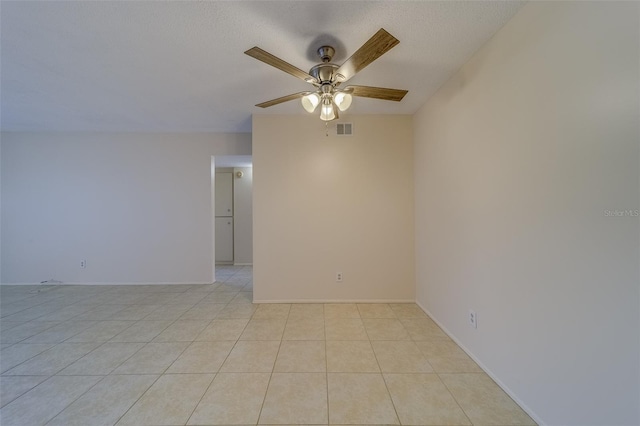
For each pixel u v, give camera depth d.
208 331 2.58
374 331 2.55
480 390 1.72
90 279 4.16
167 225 4.20
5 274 4.14
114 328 2.66
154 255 4.20
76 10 1.54
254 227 3.32
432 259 2.79
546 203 1.38
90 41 1.84
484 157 1.89
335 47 1.90
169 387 1.77
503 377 1.72
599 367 1.13
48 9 1.53
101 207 4.16
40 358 2.12
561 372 1.30
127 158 4.17
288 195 3.32
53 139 4.12
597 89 1.12
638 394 1.00
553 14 1.33
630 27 1.01
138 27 1.70
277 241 3.33
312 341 2.37
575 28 1.21
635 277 1.01
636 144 1.00
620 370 1.06
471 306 2.07
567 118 1.26
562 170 1.29
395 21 1.64
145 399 1.66
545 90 1.38
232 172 6.17
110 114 3.33
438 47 1.91
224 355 2.15
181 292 3.81
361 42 1.85
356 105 3.01
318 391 1.72
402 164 3.31
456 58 2.05
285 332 2.55
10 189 4.13
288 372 1.92
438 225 2.63
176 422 1.48
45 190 4.14
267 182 3.31
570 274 1.25
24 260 4.15
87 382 1.82
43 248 4.15
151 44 1.88
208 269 4.23
